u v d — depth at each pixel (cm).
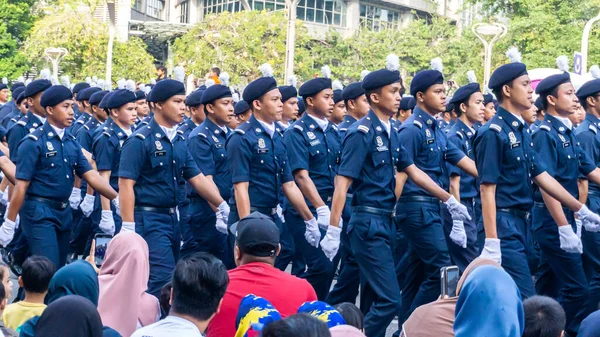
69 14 4669
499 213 827
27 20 4891
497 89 830
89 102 1336
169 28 5438
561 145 909
